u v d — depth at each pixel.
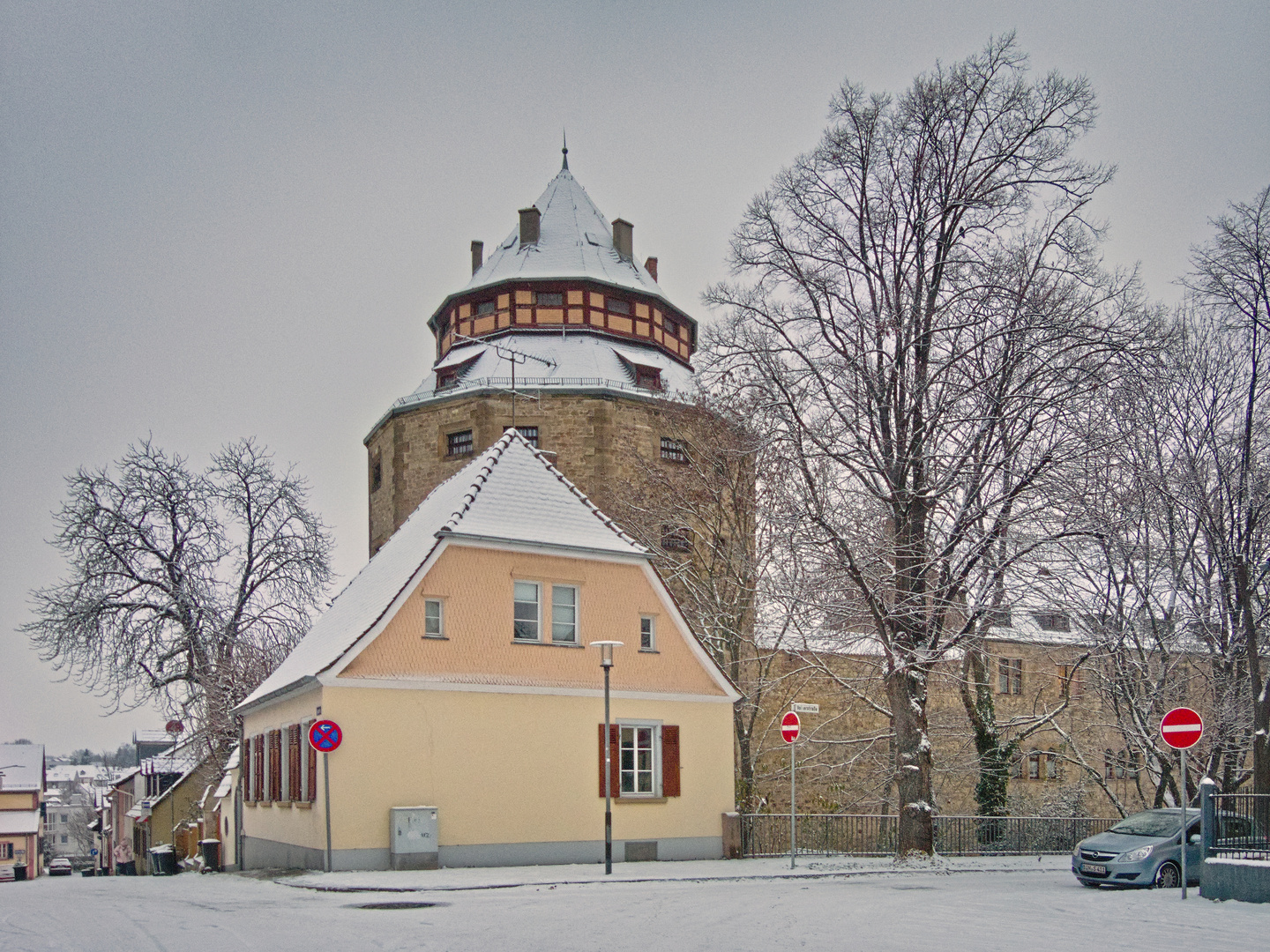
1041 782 48.88
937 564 24.47
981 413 23.78
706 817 25.73
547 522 24.89
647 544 37.03
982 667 33.06
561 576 24.58
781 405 24.94
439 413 47.03
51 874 82.94
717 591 37.19
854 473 24.75
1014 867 24.44
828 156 25.70
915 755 24.00
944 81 24.94
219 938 11.39
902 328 24.52
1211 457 31.05
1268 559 30.22
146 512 42.94
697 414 36.53
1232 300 28.94
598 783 24.12
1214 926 13.02
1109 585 31.81
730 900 15.60
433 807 21.44
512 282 48.75
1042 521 24.64
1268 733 26.38
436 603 22.91
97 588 41.69
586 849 23.70
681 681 25.97
